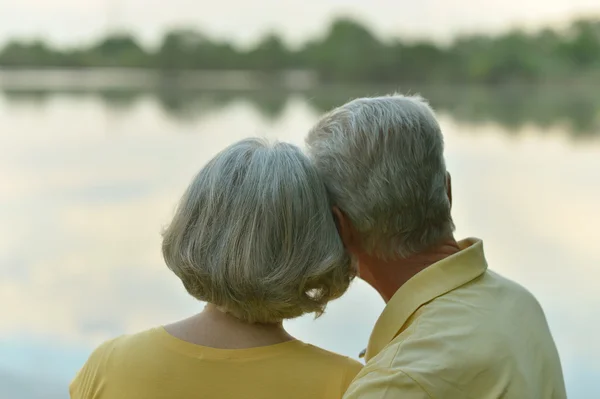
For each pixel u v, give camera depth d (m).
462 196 9.72
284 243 1.11
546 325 1.23
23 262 6.64
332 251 1.15
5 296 5.53
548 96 27.58
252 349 1.14
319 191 1.17
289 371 1.13
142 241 7.55
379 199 1.17
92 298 5.50
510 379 1.06
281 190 1.12
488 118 20.84
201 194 1.14
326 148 1.21
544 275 5.95
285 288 1.11
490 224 7.99
